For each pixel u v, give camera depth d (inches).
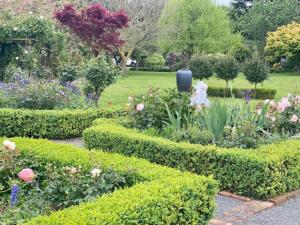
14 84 367.9
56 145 192.7
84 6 855.7
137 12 926.4
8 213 127.7
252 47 1244.5
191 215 132.6
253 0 1407.5
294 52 1101.1
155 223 120.5
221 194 194.9
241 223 159.6
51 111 320.8
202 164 204.2
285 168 196.7
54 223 106.9
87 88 399.2
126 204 119.5
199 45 1102.4
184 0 1098.7
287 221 163.5
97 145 243.4
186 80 355.9
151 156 219.9
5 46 504.1
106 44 677.9
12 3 645.9
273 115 256.1
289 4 1270.9
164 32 1002.7
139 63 1238.3
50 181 145.9
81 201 133.6
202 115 244.1
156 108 265.1
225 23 1123.9
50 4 701.3
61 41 522.3
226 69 643.5
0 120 314.7
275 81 890.7
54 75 493.7
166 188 132.0
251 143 217.2
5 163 160.2
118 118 281.9
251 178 189.6
